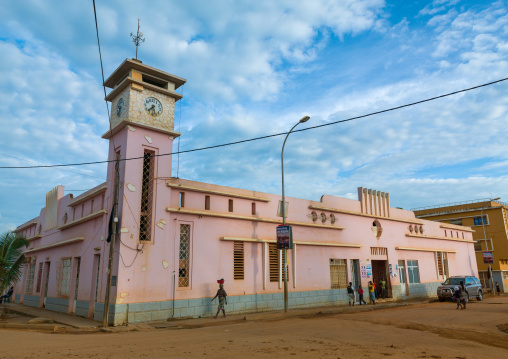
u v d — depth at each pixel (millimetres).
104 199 18500
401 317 17875
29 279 27594
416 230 33719
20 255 20875
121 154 17344
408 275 31516
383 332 13266
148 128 17922
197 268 18219
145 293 16219
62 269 22078
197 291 17984
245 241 20547
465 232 40844
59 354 8898
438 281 34438
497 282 47281
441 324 15539
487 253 41969
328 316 18672
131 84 17781
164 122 18719
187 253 18188
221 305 17766
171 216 17859
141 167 17438
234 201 20609
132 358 8391
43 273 24641
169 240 17547
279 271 21750
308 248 23875
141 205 17203
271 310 20797
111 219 16391
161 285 16812
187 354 8898
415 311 20875
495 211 48844
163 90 18750
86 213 20359
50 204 26078
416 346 10508
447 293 28125
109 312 15523
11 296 29906
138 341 11078
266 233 21719
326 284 24359
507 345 11211
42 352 9172
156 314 16344
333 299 24453
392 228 31062
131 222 16484
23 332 13508
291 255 22812
